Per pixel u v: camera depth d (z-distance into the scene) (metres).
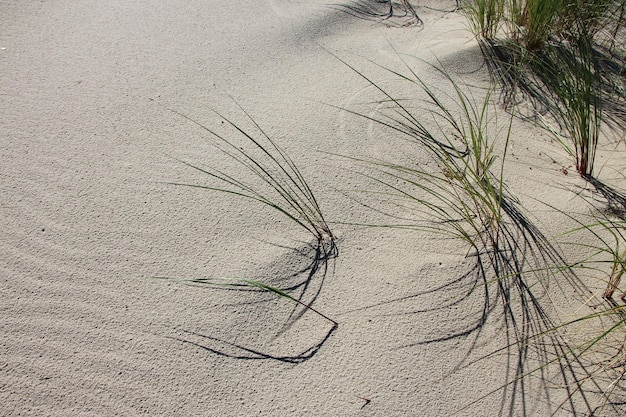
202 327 1.90
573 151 2.62
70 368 1.77
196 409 1.70
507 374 1.81
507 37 3.34
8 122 2.60
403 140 2.63
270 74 3.02
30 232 2.15
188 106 2.77
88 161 2.45
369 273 2.08
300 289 2.02
